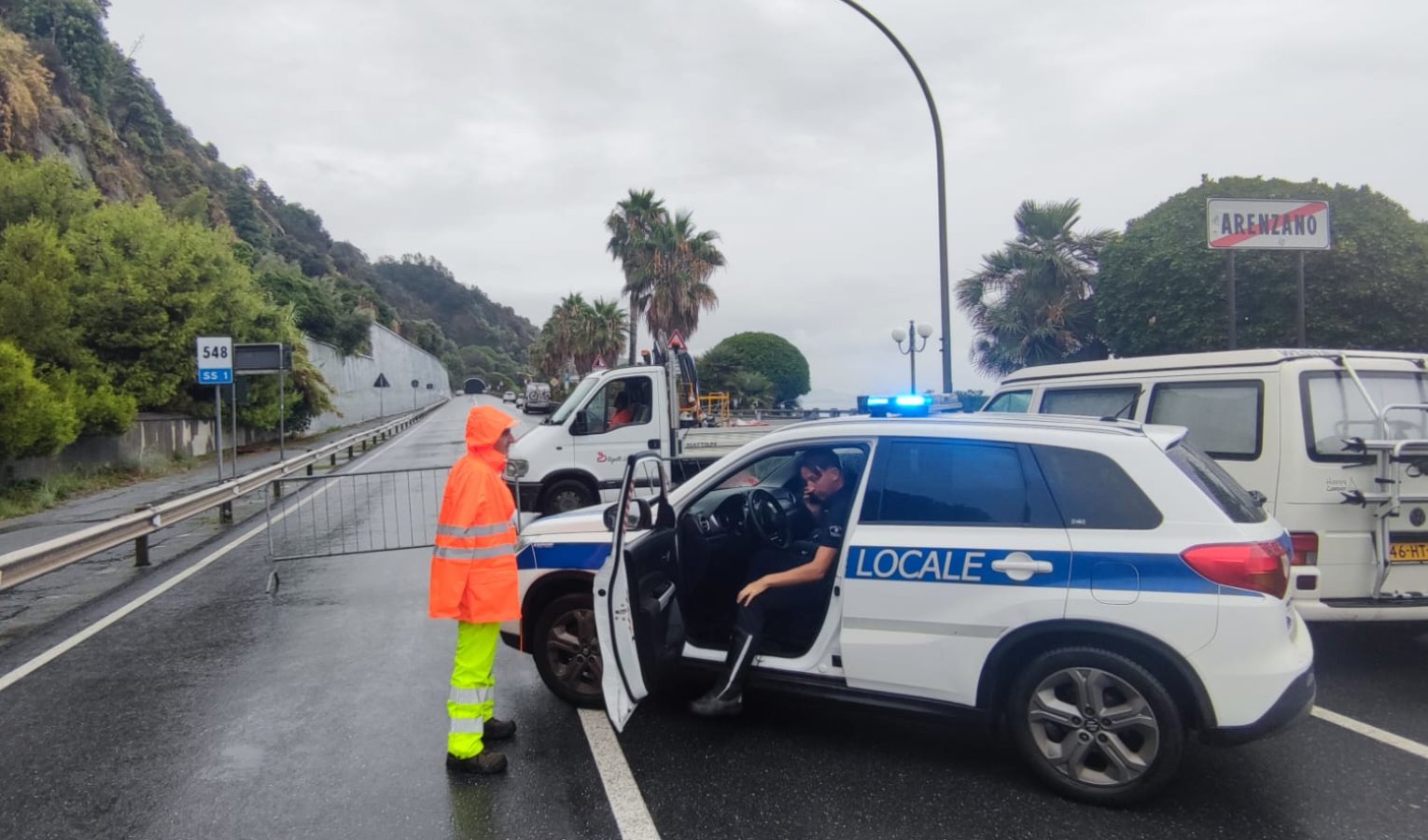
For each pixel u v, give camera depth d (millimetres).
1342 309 18625
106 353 22172
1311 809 3617
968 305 23312
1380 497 4902
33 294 18859
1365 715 4668
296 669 5695
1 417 15055
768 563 4730
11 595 8047
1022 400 7188
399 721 4770
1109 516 3678
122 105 61094
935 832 3465
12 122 30344
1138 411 6047
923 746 4320
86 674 5656
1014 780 3922
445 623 6797
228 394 26844
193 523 12633
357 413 54219
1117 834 3428
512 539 4207
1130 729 3586
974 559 3770
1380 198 19516
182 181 61875
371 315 65500
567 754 4273
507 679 5438
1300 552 4977
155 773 4137
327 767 4172
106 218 23938
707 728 4574
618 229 36000
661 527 4359
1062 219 22688
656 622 4133
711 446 11273
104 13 51469
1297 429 5074
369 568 9039
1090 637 3646
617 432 10914
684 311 35031
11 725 4770
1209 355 5773
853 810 3650
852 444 4227
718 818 3604
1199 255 19672
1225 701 3428
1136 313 20859
